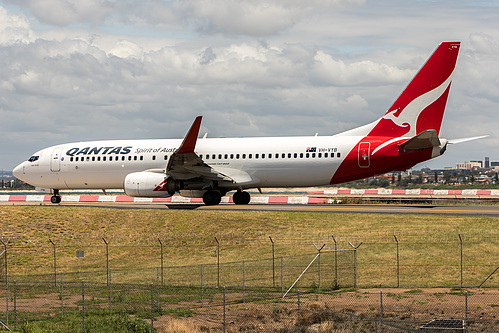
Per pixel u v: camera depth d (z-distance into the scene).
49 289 47.91
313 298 42.72
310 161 70.88
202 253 58.56
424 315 38.56
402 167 69.19
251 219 66.19
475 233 56.91
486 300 41.34
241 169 73.12
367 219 63.97
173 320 37.28
